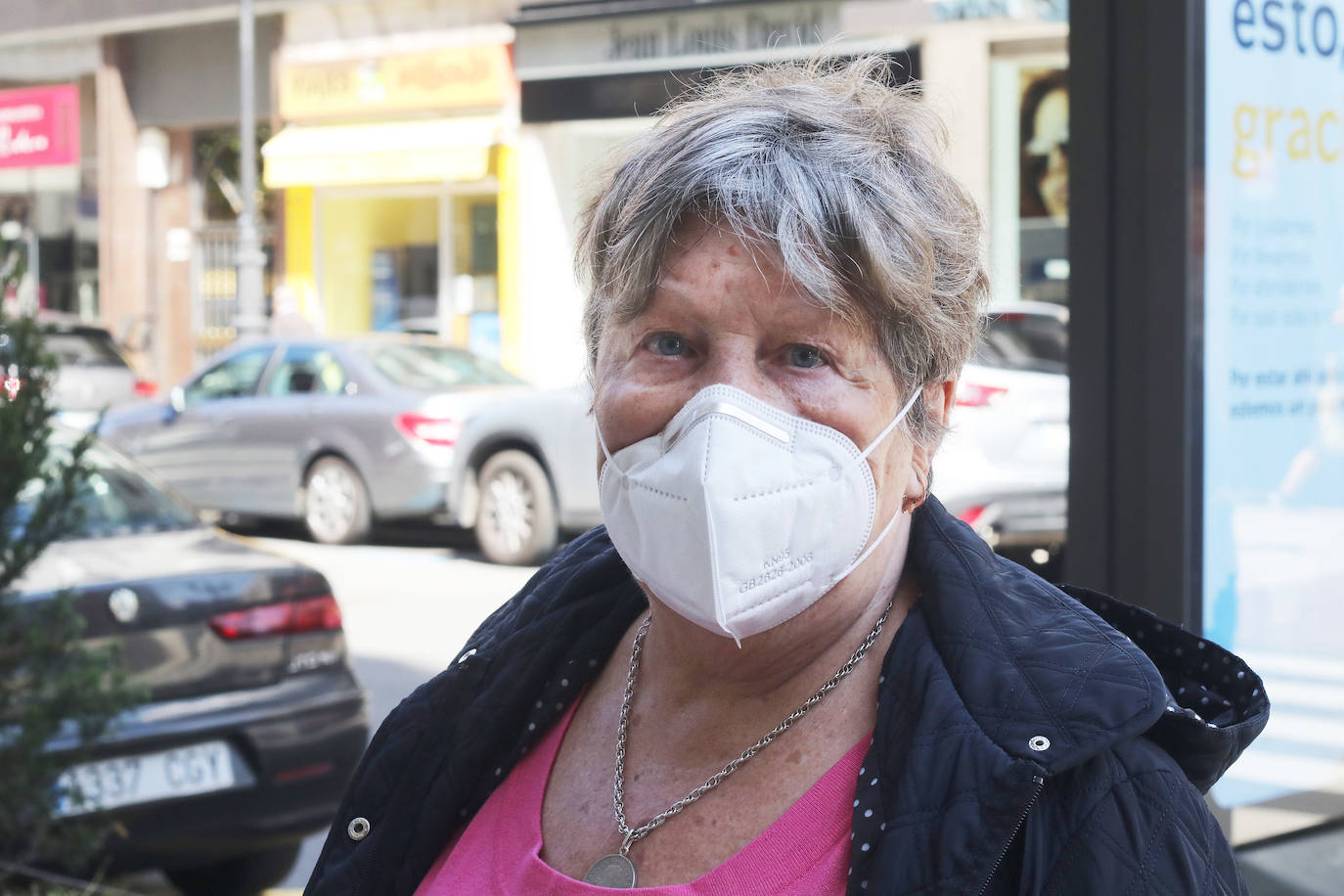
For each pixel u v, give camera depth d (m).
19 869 3.58
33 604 3.59
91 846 3.50
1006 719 1.16
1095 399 3.12
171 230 21.14
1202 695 1.29
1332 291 3.43
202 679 3.91
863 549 1.32
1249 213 3.23
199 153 21.02
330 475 10.88
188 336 21.17
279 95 18.77
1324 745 3.51
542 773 1.50
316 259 18.69
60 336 13.54
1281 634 3.40
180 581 3.93
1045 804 1.13
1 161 22.25
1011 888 1.13
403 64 17.44
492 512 9.86
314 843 4.93
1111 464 3.12
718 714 1.37
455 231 17.58
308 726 4.03
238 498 11.27
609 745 1.46
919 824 1.14
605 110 15.57
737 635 1.28
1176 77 2.97
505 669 1.58
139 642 3.82
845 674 1.35
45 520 3.56
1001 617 1.25
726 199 1.24
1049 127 12.05
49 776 3.45
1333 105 3.41
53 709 3.44
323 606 4.18
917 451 1.39
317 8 18.34
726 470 1.22
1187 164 2.98
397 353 11.09
